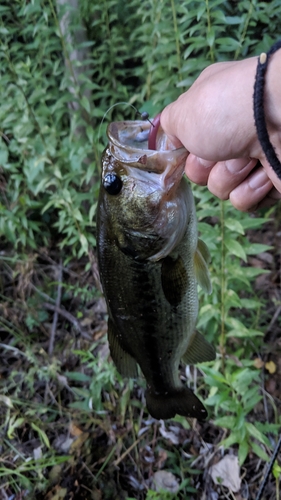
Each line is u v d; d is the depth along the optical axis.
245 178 0.28
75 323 0.67
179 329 0.33
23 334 0.66
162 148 0.28
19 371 0.63
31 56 0.68
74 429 0.55
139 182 0.27
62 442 0.55
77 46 0.55
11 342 0.66
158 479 0.51
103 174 0.28
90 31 0.69
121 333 0.33
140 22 0.70
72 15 0.58
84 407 0.56
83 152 0.57
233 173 0.28
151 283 0.30
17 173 0.73
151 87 0.59
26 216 0.73
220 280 0.48
